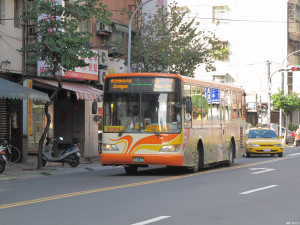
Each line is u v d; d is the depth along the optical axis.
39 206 12.59
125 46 36.09
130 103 21.06
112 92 21.25
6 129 27.19
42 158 26.12
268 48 74.19
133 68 37.12
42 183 18.70
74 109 33.09
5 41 26.20
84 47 23.45
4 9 26.30
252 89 74.25
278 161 30.27
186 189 16.08
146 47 35.81
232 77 74.94
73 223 10.25
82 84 32.50
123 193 15.11
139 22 40.41
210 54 39.94
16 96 21.97
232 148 28.25
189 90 21.86
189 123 21.70
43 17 27.25
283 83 71.62
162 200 13.57
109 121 21.19
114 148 21.05
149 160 20.69
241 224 10.18
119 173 23.12
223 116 26.45
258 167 25.61
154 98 20.91
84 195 14.68
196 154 22.64
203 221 10.48
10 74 26.78
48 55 23.77
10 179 21.20
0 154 22.22
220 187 16.62
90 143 33.56
